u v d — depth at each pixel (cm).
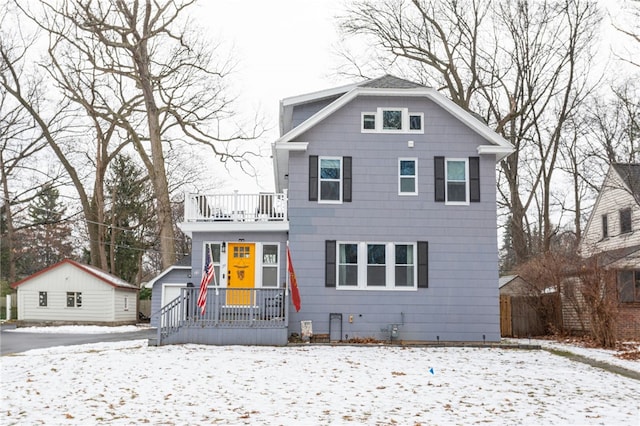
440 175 2236
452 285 2198
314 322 2172
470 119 2238
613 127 3616
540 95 3578
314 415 1082
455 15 3650
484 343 2145
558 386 1405
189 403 1177
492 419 1073
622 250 2831
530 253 4144
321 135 2248
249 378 1432
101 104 3862
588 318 2528
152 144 3312
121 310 3838
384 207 2222
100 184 4244
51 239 5869
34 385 1359
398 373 1534
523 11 3531
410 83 2334
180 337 2055
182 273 3412
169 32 3231
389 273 2197
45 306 3716
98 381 1392
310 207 2216
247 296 2183
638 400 1263
